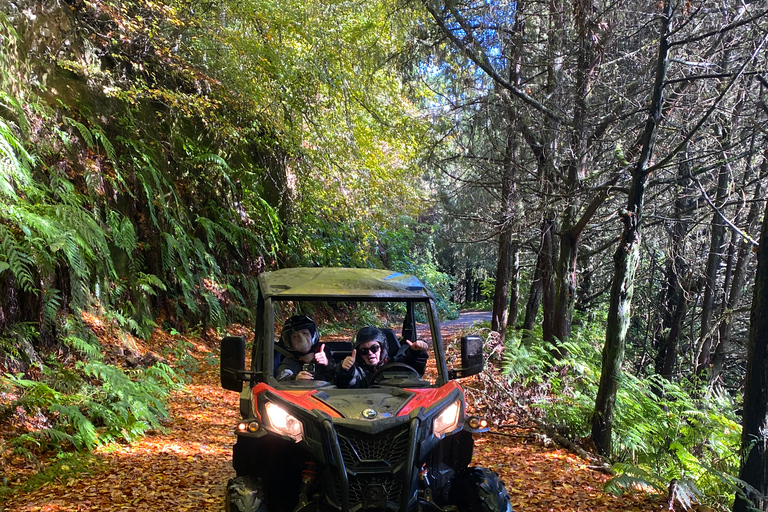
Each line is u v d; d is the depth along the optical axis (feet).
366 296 15.40
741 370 50.31
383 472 12.39
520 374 31.65
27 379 25.41
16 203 27.25
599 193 27.73
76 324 29.91
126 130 41.70
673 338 43.04
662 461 24.77
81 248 30.71
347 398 13.67
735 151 29.71
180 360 37.06
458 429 13.69
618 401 26.96
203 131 51.83
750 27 25.54
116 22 39.91
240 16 47.34
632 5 27.50
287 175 66.03
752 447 18.26
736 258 42.16
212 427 27.43
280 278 16.30
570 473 21.77
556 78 29.99
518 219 32.96
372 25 45.70
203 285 45.88
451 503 14.35
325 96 56.70
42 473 19.04
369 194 67.41
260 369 15.25
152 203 40.16
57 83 36.65
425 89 40.70
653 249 43.19
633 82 28.63
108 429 23.75
